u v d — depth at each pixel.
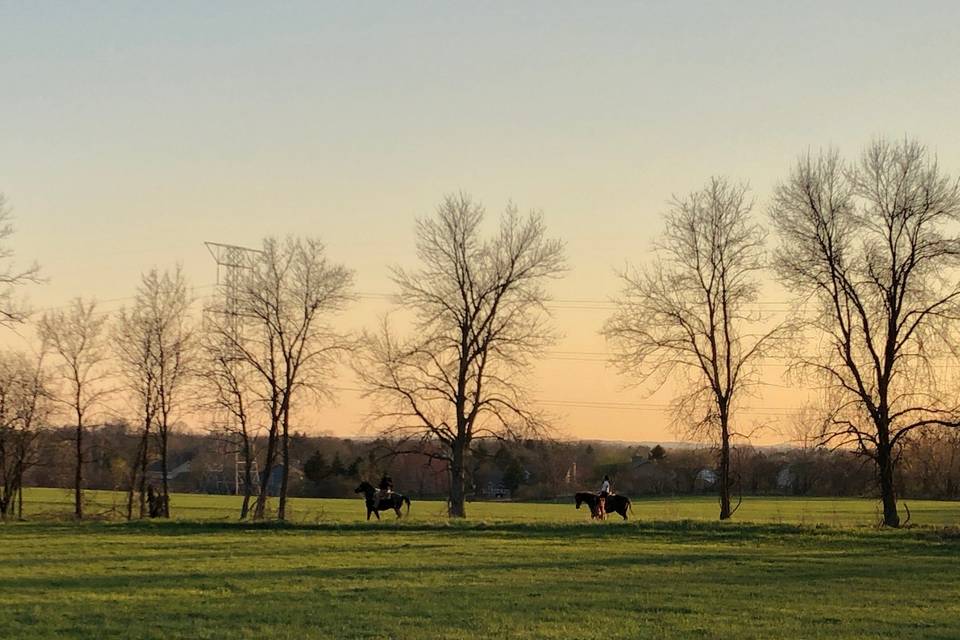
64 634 18.95
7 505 60.62
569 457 83.69
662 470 93.81
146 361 60.50
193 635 18.89
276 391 56.94
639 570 29.20
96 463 67.19
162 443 60.38
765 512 68.62
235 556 32.59
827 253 46.66
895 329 45.72
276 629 19.50
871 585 26.28
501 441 56.06
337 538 39.19
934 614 21.83
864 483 47.44
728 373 50.94
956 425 44.06
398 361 56.03
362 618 20.72
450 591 24.66
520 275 56.84
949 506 80.88
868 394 45.78
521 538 39.25
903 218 45.56
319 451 87.88
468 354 56.72
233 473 96.44
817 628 20.05
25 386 60.03
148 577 27.09
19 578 26.83
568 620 20.69
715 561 31.61
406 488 83.31
